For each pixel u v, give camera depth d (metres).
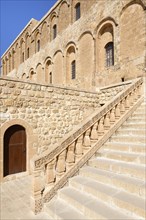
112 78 12.32
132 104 7.68
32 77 23.86
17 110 8.05
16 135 8.38
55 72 18.89
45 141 8.97
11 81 7.92
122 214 3.20
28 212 4.24
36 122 8.68
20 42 26.89
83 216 3.50
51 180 4.34
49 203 4.12
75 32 16.03
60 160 4.56
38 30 22.30
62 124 9.67
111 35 13.01
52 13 19.52
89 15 14.53
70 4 16.64
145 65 10.05
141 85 8.31
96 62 13.74
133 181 3.74
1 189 6.43
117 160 4.80
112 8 12.43
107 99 11.09
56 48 18.61
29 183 7.12
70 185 4.53
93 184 4.13
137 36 10.71
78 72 15.61
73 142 4.84
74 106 10.30
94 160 5.05
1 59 34.72
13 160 8.23
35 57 22.81
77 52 15.75
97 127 5.82
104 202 3.62
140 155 4.59
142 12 10.51
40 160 4.20
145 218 2.92
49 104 9.19
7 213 4.33
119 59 11.84
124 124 6.61
